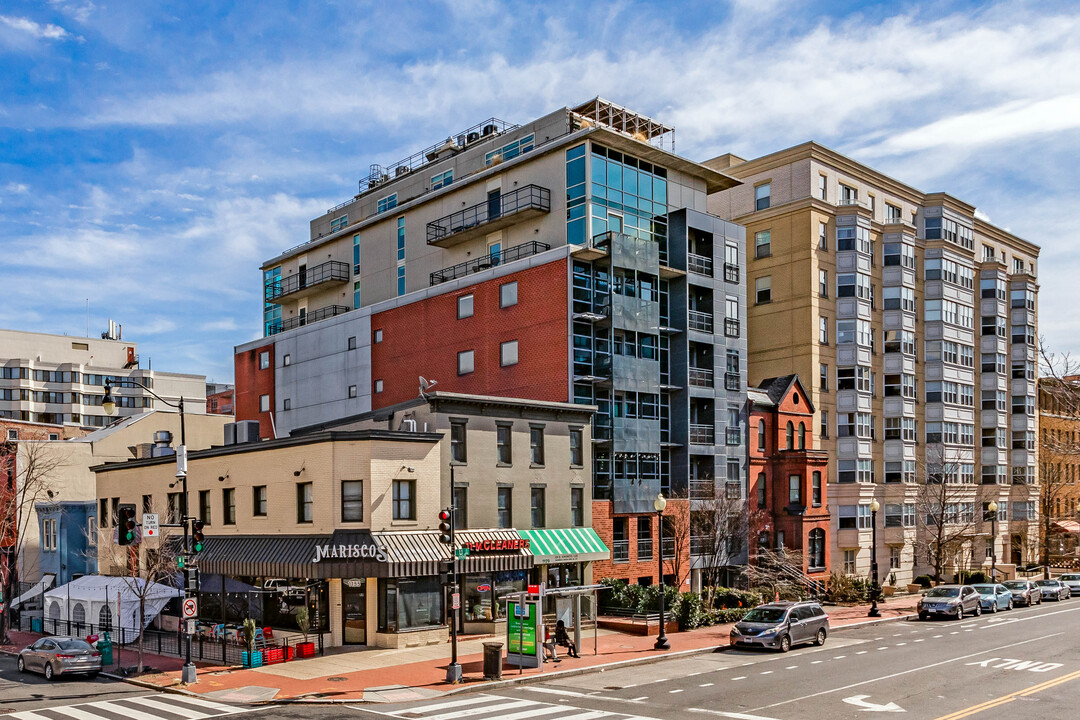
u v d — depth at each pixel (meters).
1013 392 82.00
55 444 55.75
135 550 38.19
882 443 65.44
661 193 53.62
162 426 62.84
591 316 45.66
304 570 32.72
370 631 34.19
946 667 29.39
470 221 57.03
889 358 66.19
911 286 67.81
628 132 57.06
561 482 41.53
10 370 111.81
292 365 68.88
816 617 35.62
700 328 51.62
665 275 50.53
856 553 61.78
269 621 36.91
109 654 32.72
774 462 55.78
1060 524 83.44
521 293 48.47
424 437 35.69
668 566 47.56
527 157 52.56
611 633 38.34
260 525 37.16
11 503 49.12
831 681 26.89
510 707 23.81
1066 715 21.81
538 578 39.47
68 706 25.27
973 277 77.00
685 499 48.91
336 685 27.17
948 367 71.56
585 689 26.48
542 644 29.97
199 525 29.58
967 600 46.03
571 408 42.16
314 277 71.62
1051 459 80.94
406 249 62.78
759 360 63.97
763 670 29.28
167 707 24.83
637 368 47.38
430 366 54.47
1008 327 80.06
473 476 37.72
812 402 60.59
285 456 36.12
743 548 51.84
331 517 33.84
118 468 48.00
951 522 67.88
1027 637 37.38
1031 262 87.06
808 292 61.47
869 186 68.06
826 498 57.19
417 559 33.50
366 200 71.50
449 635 35.25
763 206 65.19
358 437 34.03
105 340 122.38
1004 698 24.02
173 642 36.91
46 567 51.84
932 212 72.75
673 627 39.09
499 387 49.22
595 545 41.50
